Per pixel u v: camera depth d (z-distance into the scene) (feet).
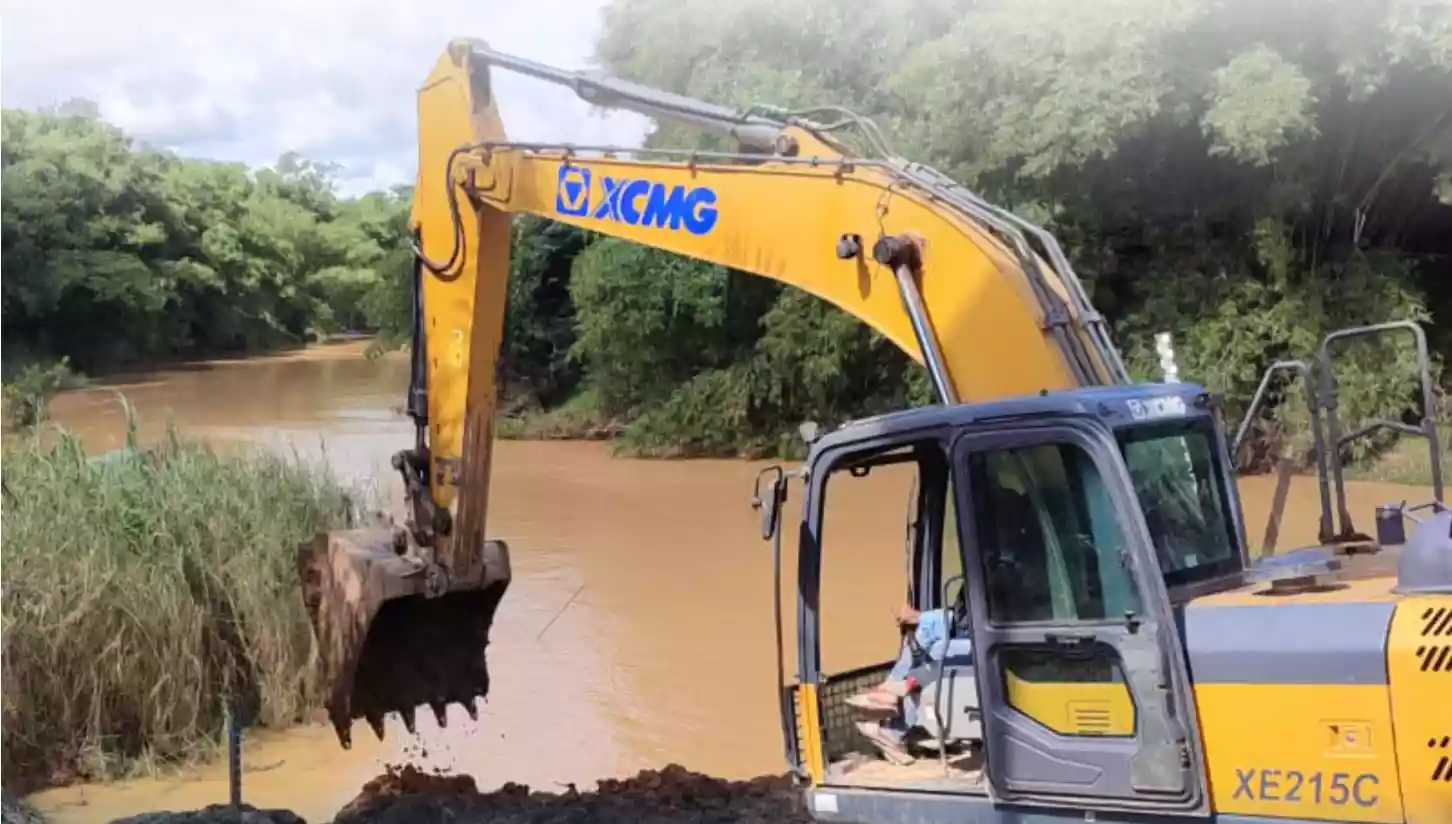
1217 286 78.95
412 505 28.07
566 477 82.64
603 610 47.03
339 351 238.68
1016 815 19.06
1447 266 88.89
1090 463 18.51
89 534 34.96
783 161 24.56
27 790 31.68
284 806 30.37
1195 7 70.64
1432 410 21.20
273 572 36.94
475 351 28.02
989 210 22.65
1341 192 79.71
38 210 171.01
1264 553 23.88
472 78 29.01
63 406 129.18
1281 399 75.51
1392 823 16.19
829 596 45.62
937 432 19.53
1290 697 16.84
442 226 28.91
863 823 20.48
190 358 216.13
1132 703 18.08
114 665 33.32
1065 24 73.36
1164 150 77.71
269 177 318.65
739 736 34.45
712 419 91.45
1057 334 21.29
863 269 23.40
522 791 29.86
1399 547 21.42
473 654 28.71
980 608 19.16
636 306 94.07
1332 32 71.00
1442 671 15.85
